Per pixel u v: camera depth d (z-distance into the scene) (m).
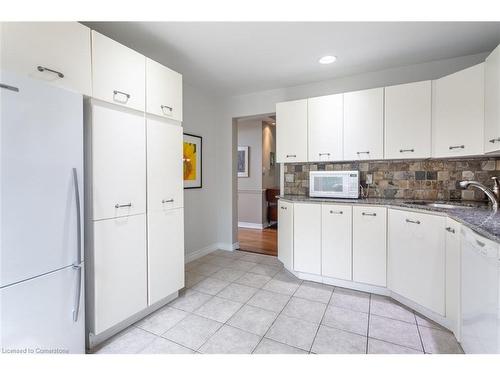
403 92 2.34
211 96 3.72
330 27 1.96
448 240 1.71
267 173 5.91
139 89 1.85
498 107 1.71
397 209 2.11
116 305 1.69
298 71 2.81
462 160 2.40
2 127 1.08
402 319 1.92
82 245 1.40
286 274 2.85
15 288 1.13
